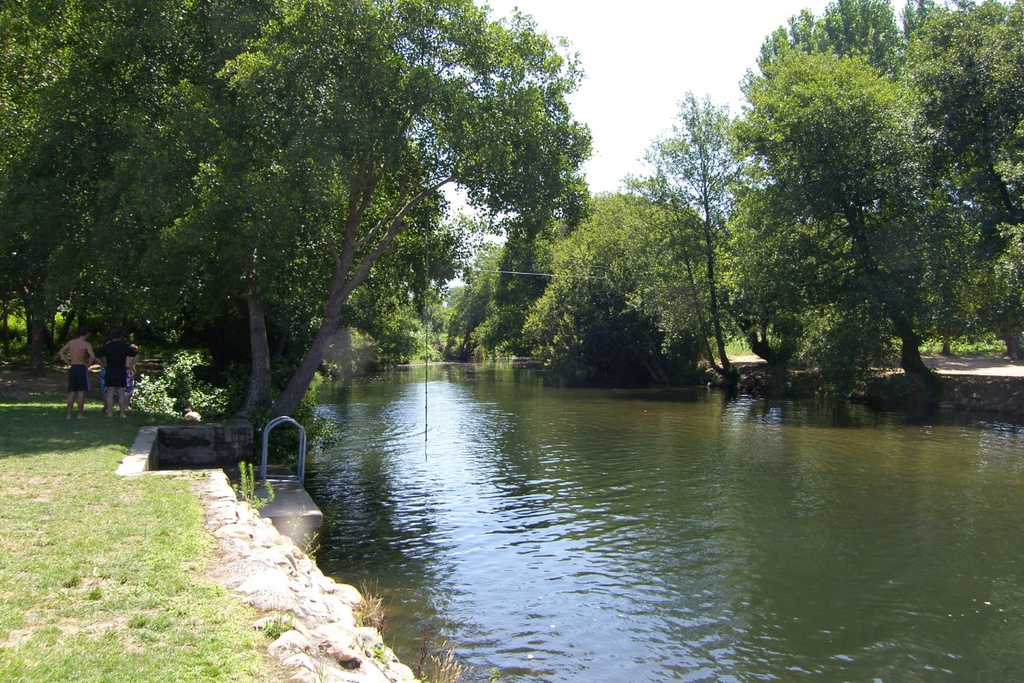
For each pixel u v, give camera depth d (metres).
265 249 18.19
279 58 17.28
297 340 30.95
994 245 28.50
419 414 32.56
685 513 14.95
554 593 10.59
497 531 13.68
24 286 27.05
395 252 24.39
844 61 35.09
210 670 4.42
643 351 50.41
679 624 9.59
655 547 12.73
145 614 5.19
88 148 19.91
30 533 7.02
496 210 20.47
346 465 20.25
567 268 53.00
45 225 19.64
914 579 11.21
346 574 11.28
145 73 19.95
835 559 12.12
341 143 18.61
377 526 14.00
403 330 68.38
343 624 6.18
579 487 17.36
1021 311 29.02
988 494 16.39
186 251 17.62
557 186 20.33
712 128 43.47
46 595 5.41
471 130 18.92
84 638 4.71
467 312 85.81
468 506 15.55
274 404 20.00
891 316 32.19
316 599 6.57
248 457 16.69
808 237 34.06
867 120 33.19
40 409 18.20
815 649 8.94
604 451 22.45
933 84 29.78
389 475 18.84
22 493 8.83
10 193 19.80
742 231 37.62
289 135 18.84
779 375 41.56
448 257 24.53
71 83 19.14
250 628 5.16
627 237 46.84
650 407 35.25
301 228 20.06
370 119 18.53
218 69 19.50
